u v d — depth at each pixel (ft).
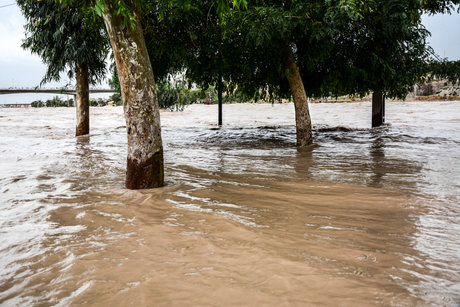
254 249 8.02
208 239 8.68
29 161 21.35
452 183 14.55
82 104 37.58
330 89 33.17
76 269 7.17
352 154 23.15
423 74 31.63
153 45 28.73
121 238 8.87
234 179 16.15
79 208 11.60
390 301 5.78
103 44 31.73
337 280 6.52
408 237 8.77
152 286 6.42
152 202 12.22
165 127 46.78
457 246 8.19
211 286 6.37
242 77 32.73
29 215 10.91
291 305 5.71
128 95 14.03
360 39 27.40
